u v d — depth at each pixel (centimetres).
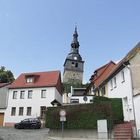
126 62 2430
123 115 2409
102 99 2439
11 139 2155
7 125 4466
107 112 2156
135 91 2322
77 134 2292
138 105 2148
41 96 4503
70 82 10281
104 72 4109
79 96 4556
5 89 4953
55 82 4612
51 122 2545
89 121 2230
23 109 4506
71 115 2375
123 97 2548
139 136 2092
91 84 4569
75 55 10906
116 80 2809
